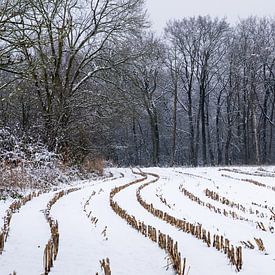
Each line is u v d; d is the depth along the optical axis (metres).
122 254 6.65
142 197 14.32
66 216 10.07
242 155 55.00
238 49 49.59
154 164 48.72
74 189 16.53
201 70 49.97
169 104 62.31
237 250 5.99
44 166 18.94
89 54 28.36
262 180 23.64
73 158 24.36
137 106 29.72
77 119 26.08
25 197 13.09
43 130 22.42
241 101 53.62
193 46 49.88
